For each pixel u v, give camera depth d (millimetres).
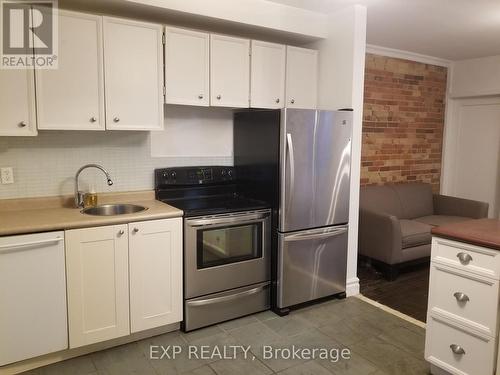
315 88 3418
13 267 2053
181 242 2576
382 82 4613
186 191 3121
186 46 2730
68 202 2701
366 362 2330
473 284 1913
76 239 2207
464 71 5277
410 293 3416
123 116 2533
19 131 2240
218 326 2768
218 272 2732
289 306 2977
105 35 2422
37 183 2621
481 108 5262
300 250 2973
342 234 3180
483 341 1893
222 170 3260
